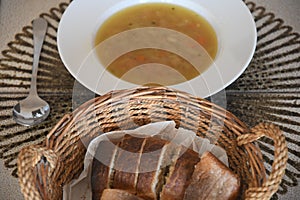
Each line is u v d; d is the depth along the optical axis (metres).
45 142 0.48
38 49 0.61
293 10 0.66
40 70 0.60
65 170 0.50
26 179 0.42
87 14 0.61
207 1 0.62
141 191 0.48
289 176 0.51
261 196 0.43
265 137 0.54
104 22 0.61
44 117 0.56
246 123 0.55
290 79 0.59
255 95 0.58
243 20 0.60
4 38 0.63
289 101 0.57
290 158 0.53
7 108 0.57
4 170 0.52
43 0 0.67
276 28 0.64
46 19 0.65
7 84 0.59
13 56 0.61
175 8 0.63
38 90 0.58
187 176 0.48
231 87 0.58
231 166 0.51
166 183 0.48
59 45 0.58
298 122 0.56
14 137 0.55
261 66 0.60
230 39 0.59
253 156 0.49
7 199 0.50
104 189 0.48
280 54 0.61
